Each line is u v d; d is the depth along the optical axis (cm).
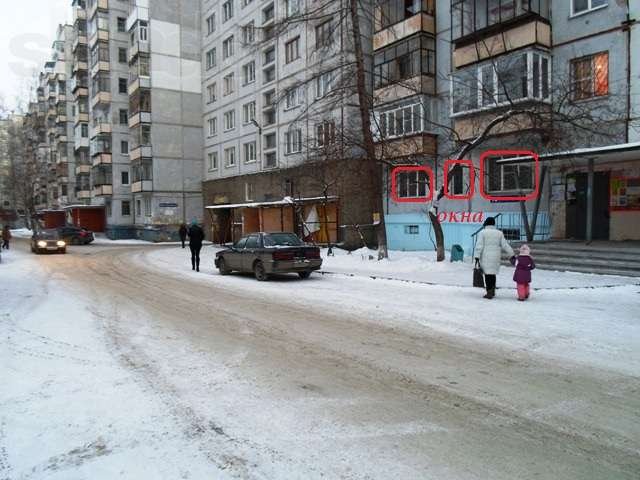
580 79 1627
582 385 480
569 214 1652
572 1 1647
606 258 1235
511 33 1712
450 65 2050
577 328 702
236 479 317
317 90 2652
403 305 912
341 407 434
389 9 2212
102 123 4550
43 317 848
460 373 523
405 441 367
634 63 1484
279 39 3006
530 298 948
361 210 2394
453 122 1930
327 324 771
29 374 530
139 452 354
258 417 413
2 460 345
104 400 453
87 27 5181
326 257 1834
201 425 398
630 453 345
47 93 6725
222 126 3800
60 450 358
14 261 2103
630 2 1491
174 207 4038
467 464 331
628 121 1485
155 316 856
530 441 364
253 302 995
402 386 486
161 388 484
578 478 312
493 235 948
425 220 2103
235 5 3566
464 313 824
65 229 3594
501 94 1564
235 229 3253
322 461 338
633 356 569
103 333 724
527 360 562
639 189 1477
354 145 1728
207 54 4031
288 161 2984
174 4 4028
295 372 534
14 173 5628
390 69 2214
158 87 3962
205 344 656
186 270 1720
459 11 1927
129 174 4678
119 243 3797
